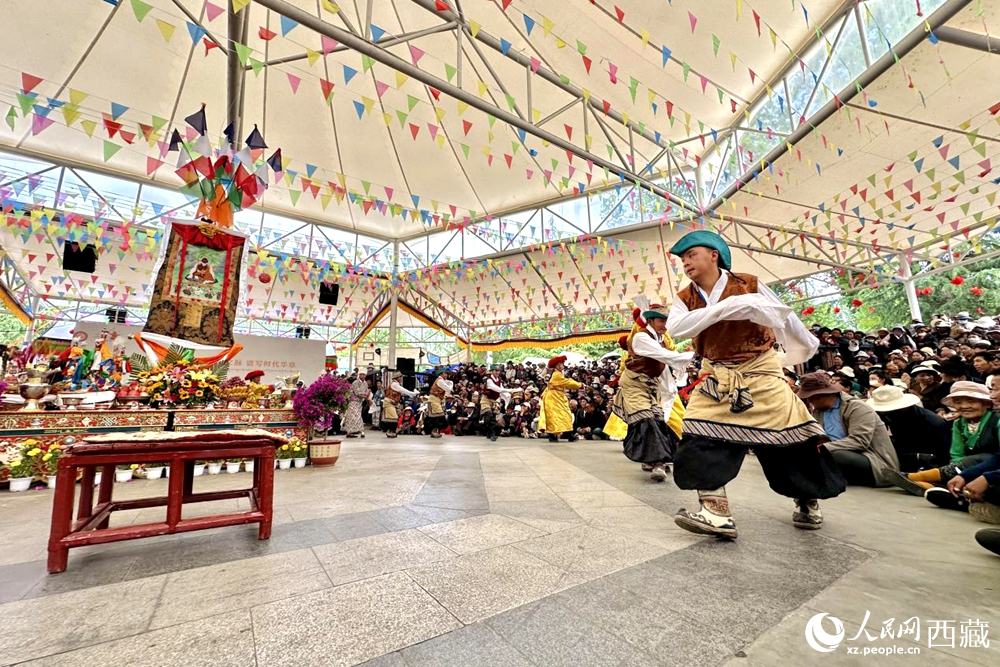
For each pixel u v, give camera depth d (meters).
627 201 10.69
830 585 1.52
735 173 8.05
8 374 5.28
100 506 2.25
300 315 16.67
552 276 12.77
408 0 7.15
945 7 4.23
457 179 11.59
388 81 8.62
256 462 2.55
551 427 7.98
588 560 1.81
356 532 2.25
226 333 5.44
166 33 2.87
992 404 2.97
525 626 1.26
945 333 7.53
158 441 1.92
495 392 8.92
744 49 6.29
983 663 1.04
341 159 10.69
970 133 5.45
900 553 1.86
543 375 13.49
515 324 15.81
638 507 2.79
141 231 9.66
